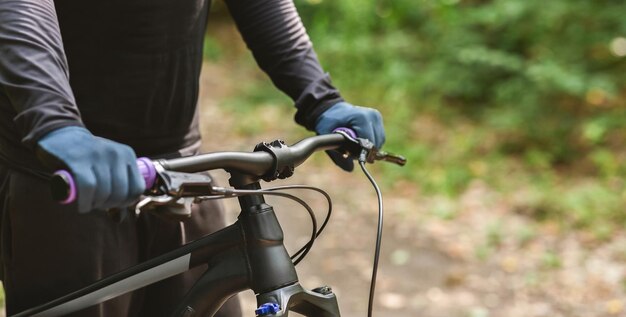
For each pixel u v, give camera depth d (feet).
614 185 21.27
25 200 5.83
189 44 6.29
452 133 25.40
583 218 18.81
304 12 34.17
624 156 22.93
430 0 31.45
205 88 30.81
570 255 17.21
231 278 5.36
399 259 17.02
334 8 33.19
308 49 6.86
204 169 4.90
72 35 5.82
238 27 6.95
